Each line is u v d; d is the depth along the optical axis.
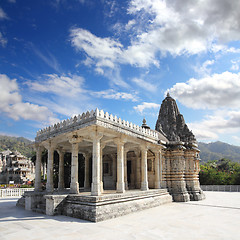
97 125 16.92
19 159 94.75
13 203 24.69
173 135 29.22
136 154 29.67
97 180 16.86
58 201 16.80
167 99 38.81
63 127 20.41
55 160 44.78
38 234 11.30
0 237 10.88
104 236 10.93
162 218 15.54
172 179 27.48
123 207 16.98
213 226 13.27
